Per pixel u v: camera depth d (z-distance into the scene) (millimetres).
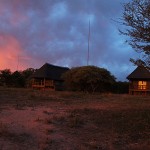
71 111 19344
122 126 17406
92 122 17656
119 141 15641
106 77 41531
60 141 14867
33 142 14328
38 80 57688
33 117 17312
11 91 26844
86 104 22469
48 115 17984
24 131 15203
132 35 18594
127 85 50531
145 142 15562
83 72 40688
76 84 41469
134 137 16266
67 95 26641
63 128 16297
